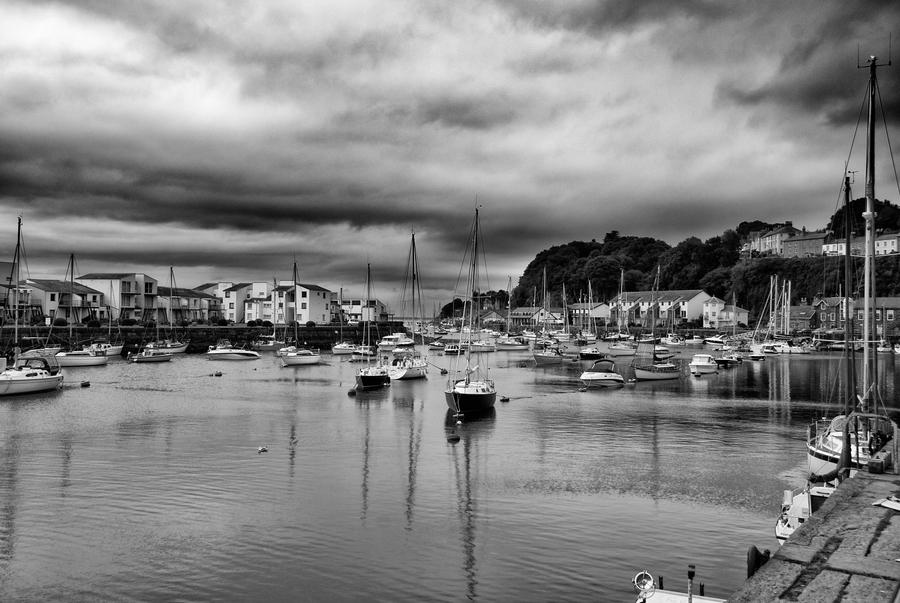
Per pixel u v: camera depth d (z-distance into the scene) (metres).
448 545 22.92
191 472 32.41
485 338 152.75
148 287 155.25
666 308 199.12
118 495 28.41
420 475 32.28
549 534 24.03
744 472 33.34
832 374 88.19
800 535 14.99
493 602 18.77
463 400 49.84
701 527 24.88
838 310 145.50
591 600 18.83
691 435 43.47
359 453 37.16
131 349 112.56
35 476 31.48
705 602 15.67
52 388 65.44
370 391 68.31
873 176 30.02
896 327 145.62
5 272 139.88
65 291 133.62
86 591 19.47
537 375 89.75
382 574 20.55
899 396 65.19
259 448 37.97
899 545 14.34
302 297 178.25
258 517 25.64
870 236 30.19
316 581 20.08
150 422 47.31
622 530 24.50
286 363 101.81
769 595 12.05
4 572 20.70
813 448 29.58
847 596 11.93
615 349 122.44
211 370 92.88
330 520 25.38
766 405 58.41
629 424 47.84
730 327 179.12
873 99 29.39
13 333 102.81
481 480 31.45
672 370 83.06
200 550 22.38
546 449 38.75
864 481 19.42
